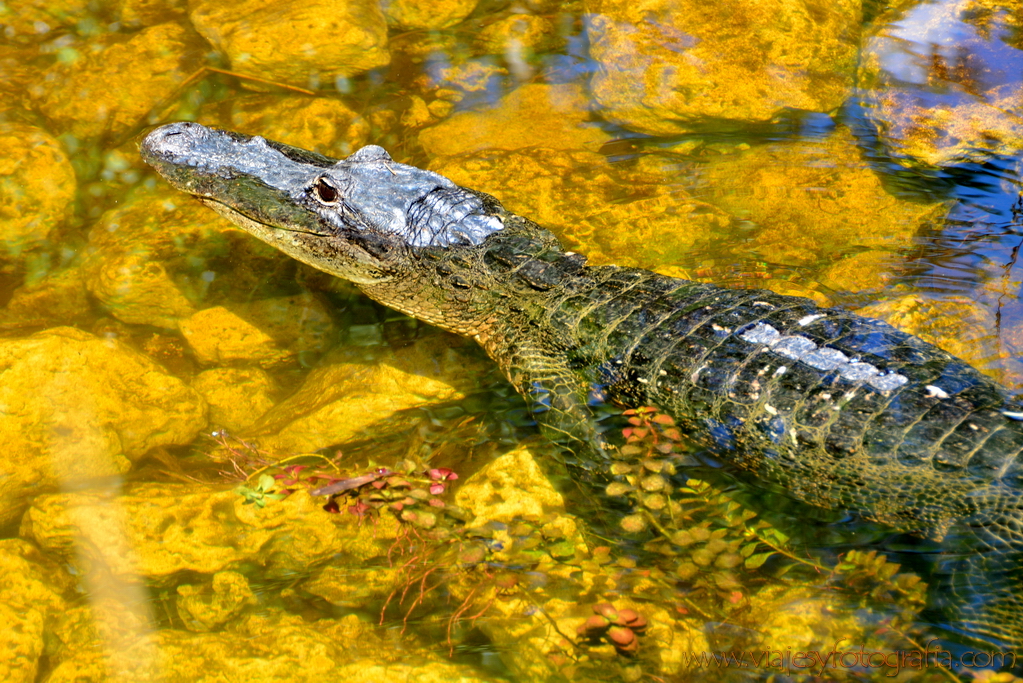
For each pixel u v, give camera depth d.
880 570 3.43
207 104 6.43
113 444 4.27
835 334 3.93
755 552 3.63
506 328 4.63
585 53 6.87
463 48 6.96
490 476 3.99
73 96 6.36
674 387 4.03
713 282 4.98
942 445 3.47
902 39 6.40
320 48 6.39
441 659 3.42
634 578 3.53
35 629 3.62
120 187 5.84
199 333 4.91
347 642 3.52
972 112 5.77
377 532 3.92
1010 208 5.39
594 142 6.13
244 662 3.38
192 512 3.95
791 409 3.72
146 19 7.11
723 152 6.01
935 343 4.44
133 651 3.48
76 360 4.27
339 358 4.83
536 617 3.43
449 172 5.77
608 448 4.12
